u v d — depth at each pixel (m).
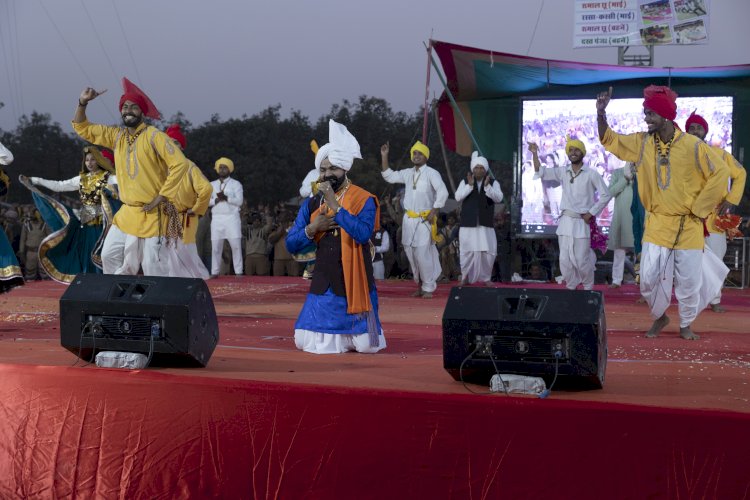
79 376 3.86
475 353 4.03
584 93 15.52
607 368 4.98
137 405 3.79
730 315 8.95
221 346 5.89
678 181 6.47
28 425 3.85
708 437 3.33
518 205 15.60
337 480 3.60
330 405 3.64
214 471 3.69
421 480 3.54
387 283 13.88
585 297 4.00
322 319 5.70
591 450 3.42
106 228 8.27
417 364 5.09
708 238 9.20
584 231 10.45
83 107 7.01
